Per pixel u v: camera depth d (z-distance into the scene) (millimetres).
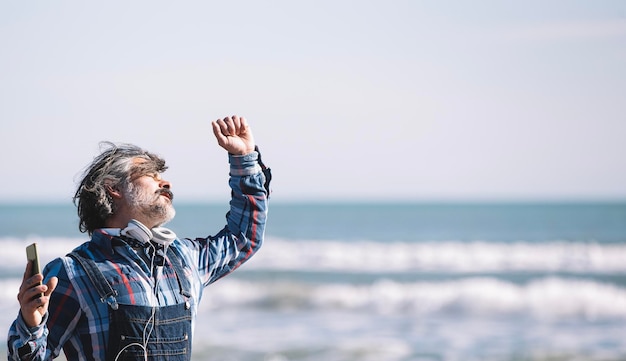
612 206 109438
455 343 12570
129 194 3004
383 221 67000
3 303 16828
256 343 12539
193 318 3035
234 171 3455
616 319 15102
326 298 17656
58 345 2787
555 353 11680
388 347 12195
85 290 2822
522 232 49719
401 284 18766
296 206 128500
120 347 2799
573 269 25859
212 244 3273
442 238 45094
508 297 16766
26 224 59125
